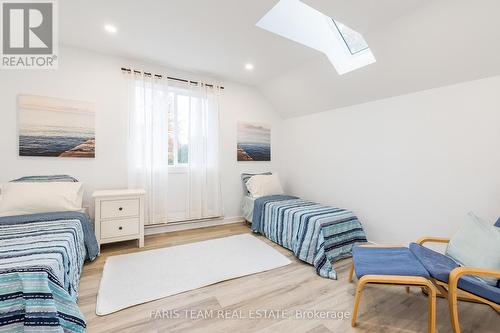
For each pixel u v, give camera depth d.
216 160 3.75
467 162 2.21
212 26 2.35
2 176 2.55
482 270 1.40
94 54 2.94
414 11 1.98
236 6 2.03
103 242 2.61
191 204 3.62
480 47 1.95
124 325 1.51
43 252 1.44
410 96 2.64
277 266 2.38
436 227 2.43
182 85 3.50
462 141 2.24
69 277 1.59
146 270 2.25
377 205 2.99
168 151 3.46
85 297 1.81
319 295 1.88
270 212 3.15
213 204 3.79
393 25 2.17
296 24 2.61
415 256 1.77
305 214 2.63
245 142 4.14
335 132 3.56
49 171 2.73
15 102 2.58
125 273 2.18
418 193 2.57
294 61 3.13
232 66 3.32
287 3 2.51
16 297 1.21
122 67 3.09
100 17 2.22
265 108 4.39
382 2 1.89
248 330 1.49
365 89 2.97
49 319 1.21
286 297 1.85
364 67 2.74
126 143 3.10
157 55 3.01
